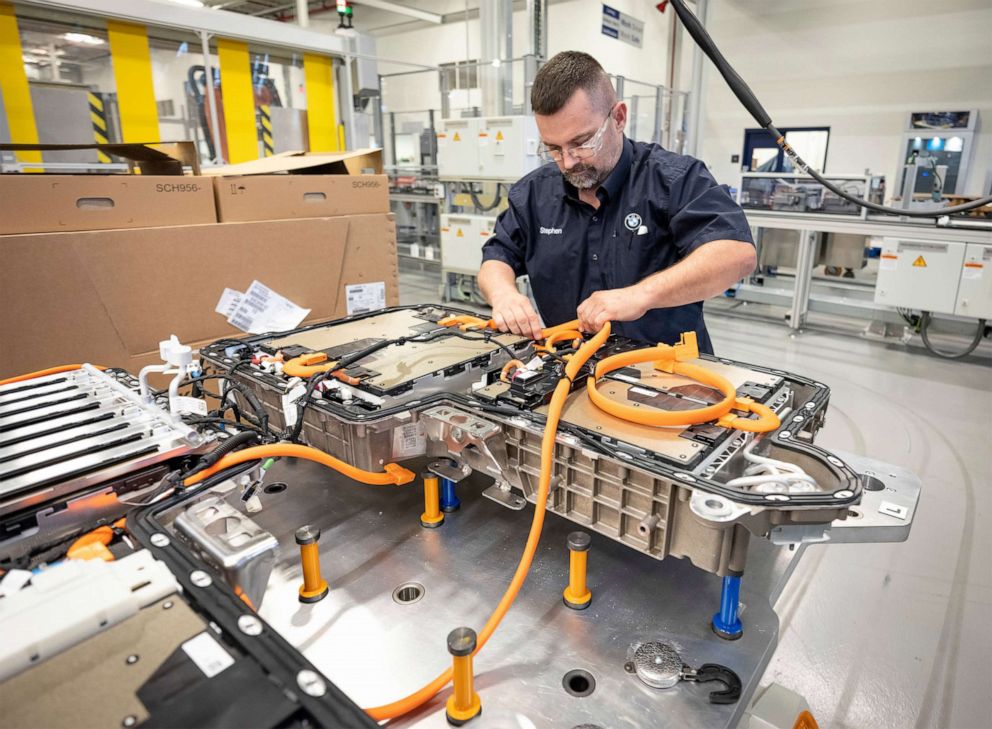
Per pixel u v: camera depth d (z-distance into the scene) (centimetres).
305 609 71
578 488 70
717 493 58
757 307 509
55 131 240
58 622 43
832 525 61
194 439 70
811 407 80
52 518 61
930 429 282
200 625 45
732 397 73
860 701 143
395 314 124
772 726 70
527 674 62
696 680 61
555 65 116
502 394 80
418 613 71
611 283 144
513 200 154
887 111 541
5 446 67
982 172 511
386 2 685
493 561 80
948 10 499
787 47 575
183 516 60
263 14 812
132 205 118
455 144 450
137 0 231
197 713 38
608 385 85
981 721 138
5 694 39
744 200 464
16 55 223
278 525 88
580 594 72
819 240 451
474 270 478
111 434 70
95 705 38
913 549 198
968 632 164
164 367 77
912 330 405
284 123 306
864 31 538
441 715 58
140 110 247
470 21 766
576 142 120
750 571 80
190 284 127
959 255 345
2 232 105
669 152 138
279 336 109
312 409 80
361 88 338
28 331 109
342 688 60
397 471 80
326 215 148
